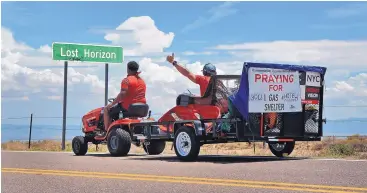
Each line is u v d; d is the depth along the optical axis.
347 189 7.71
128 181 8.82
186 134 13.27
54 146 26.25
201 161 12.99
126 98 16.16
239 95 12.69
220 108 13.46
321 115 14.12
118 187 8.18
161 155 16.41
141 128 15.83
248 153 17.81
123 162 12.60
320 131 14.13
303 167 10.71
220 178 9.04
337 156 14.78
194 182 8.58
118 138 15.47
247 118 12.70
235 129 12.82
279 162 12.02
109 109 16.47
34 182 8.83
